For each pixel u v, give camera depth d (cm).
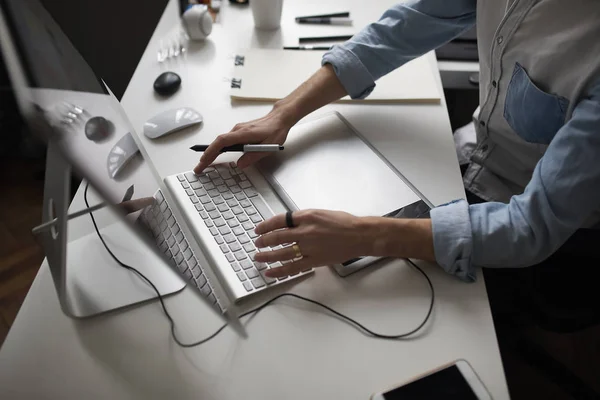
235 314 58
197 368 55
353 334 58
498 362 56
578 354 129
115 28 137
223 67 99
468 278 64
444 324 59
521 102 78
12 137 146
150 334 58
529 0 71
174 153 80
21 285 137
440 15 89
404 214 70
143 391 53
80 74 66
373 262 65
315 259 63
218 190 73
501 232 64
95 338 57
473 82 108
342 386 54
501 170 95
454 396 53
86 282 62
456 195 75
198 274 62
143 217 58
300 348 57
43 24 63
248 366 55
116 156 58
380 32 90
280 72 97
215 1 115
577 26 67
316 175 76
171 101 91
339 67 86
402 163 80
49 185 53
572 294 82
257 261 63
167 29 108
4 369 54
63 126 51
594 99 62
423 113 91
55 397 52
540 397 119
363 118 89
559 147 63
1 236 147
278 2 105
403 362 56
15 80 51
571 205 62
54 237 54
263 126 80
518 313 88
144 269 64
